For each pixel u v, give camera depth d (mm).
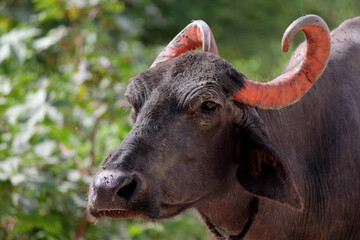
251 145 14617
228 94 14266
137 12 36656
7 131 23141
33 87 24516
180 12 47094
